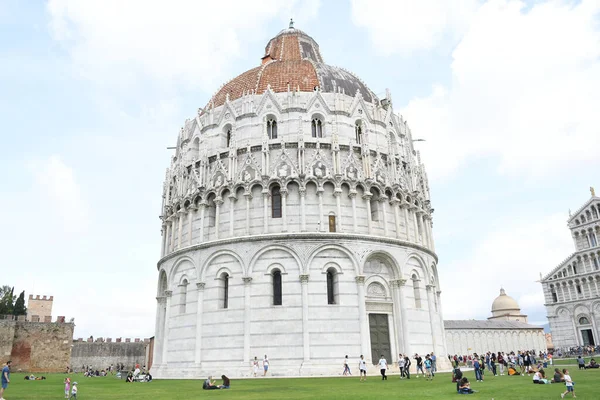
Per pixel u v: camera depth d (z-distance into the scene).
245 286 50.12
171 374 52.53
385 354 50.91
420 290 55.88
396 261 53.50
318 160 54.47
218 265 52.56
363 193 54.97
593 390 27.88
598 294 112.19
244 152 56.34
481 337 119.56
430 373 45.66
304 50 79.31
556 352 114.19
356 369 47.53
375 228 54.56
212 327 50.72
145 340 109.44
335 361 47.44
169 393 31.50
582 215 121.06
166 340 55.50
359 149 57.28
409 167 62.91
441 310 61.81
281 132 56.69
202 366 50.00
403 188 58.69
